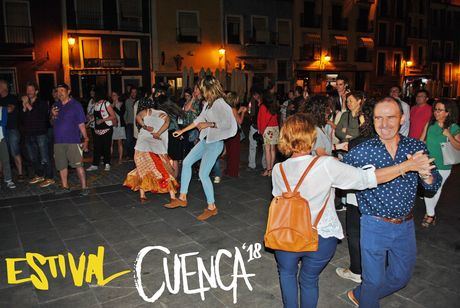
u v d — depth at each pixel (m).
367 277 2.68
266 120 7.56
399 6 35.03
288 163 2.59
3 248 4.53
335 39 30.97
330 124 5.07
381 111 2.56
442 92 39.44
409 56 36.69
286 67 28.94
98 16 21.97
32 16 20.50
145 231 5.00
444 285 3.62
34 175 7.88
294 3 28.67
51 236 4.87
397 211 2.57
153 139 5.90
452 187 7.02
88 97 22.30
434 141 4.78
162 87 8.66
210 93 5.21
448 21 39.25
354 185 2.45
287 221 2.42
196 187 7.04
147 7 23.08
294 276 2.66
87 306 3.35
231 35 26.16
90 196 6.53
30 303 3.40
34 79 20.92
